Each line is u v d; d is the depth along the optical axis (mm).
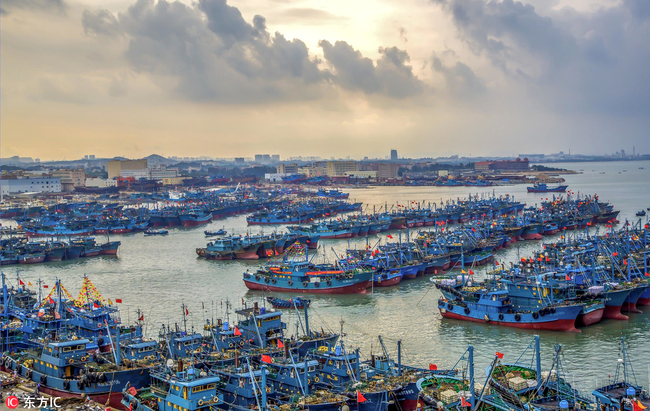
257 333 152250
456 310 199125
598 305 189875
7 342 168750
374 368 138000
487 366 151250
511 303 195250
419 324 193625
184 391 118312
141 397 129000
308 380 131750
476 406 119312
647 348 167125
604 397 118375
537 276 197000
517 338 177625
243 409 119875
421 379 131375
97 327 166750
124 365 141625
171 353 142250
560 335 180000
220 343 153250
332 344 156875
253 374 128750
